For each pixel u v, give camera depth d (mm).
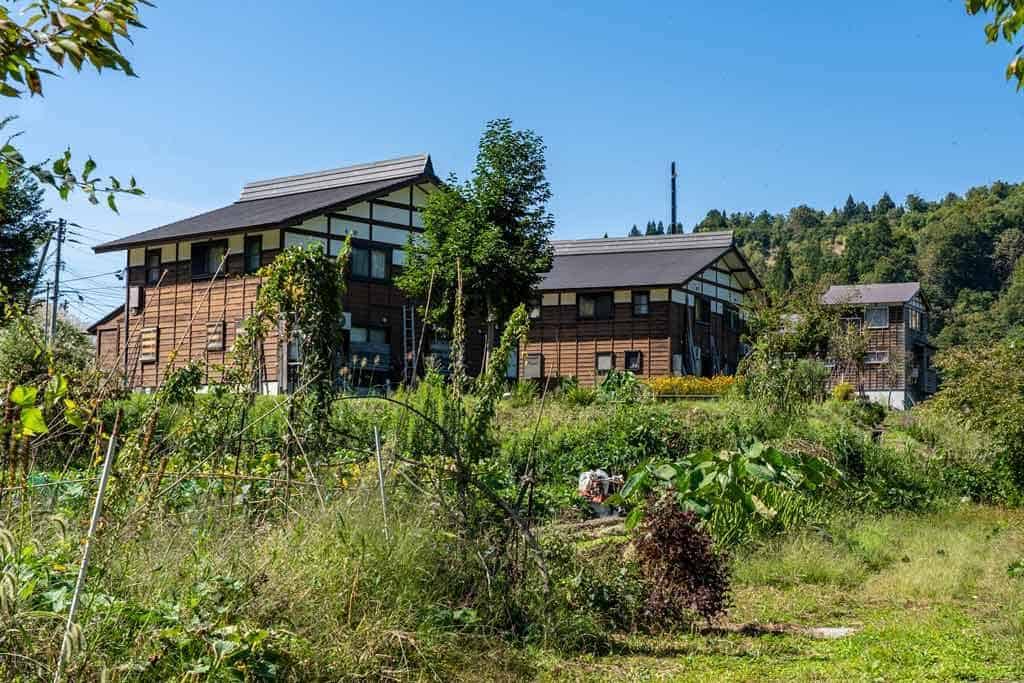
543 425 17312
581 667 5840
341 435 8812
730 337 44656
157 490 5777
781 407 21266
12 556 4098
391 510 6535
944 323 95000
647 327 39031
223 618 4629
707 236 43531
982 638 6559
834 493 11398
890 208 168250
